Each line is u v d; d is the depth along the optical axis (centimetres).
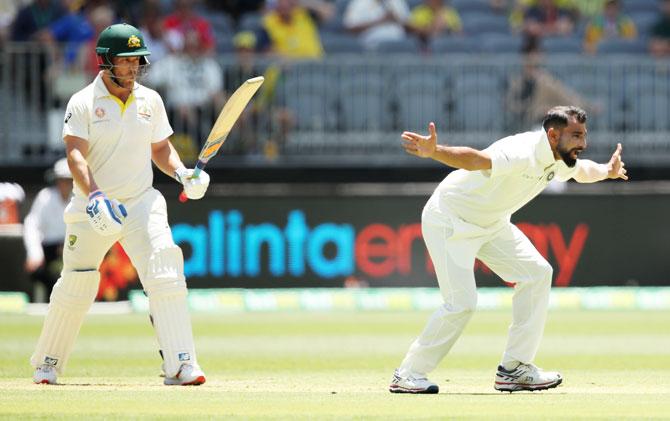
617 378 2862
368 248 5516
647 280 5625
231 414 2069
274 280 5488
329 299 5406
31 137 5700
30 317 4841
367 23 6431
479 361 3316
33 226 4928
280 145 5806
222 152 5753
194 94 5697
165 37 5800
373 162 5806
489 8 6812
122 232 2559
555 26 6581
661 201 5628
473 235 2466
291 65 5822
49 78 5697
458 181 2467
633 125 5888
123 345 3734
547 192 5559
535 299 2522
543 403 2278
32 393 2389
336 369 3088
